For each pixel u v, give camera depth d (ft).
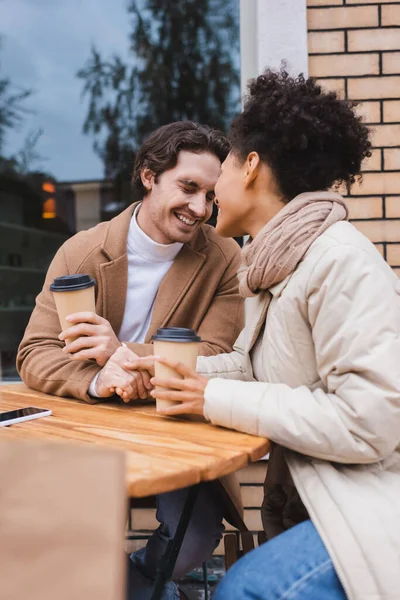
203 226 6.44
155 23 9.46
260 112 4.47
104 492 2.41
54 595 2.39
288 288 4.26
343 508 3.76
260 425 4.00
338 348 3.92
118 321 6.15
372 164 8.14
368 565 3.53
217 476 3.44
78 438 3.95
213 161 5.74
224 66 9.30
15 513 2.42
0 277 9.86
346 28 8.07
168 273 6.07
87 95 9.82
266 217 4.69
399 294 4.15
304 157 4.47
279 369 4.36
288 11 7.92
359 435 3.81
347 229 4.27
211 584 7.63
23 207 9.92
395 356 3.79
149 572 5.46
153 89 9.63
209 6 9.17
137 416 4.65
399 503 3.83
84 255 5.95
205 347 5.83
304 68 7.97
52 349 5.60
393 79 8.07
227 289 6.29
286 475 4.70
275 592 3.62
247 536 5.57
